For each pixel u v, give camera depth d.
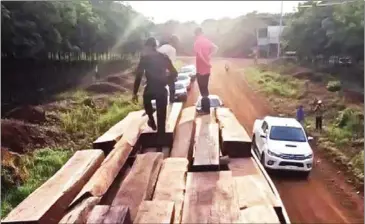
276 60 66.81
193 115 10.27
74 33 40.44
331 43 43.31
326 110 30.25
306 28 48.97
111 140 8.34
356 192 14.85
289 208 13.19
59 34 33.09
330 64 50.09
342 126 25.12
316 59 52.88
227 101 36.66
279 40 68.12
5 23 27.53
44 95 32.12
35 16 30.06
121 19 57.25
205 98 10.93
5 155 15.58
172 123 8.73
